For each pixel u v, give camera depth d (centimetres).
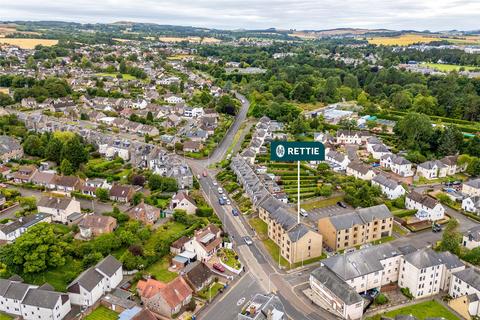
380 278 13962
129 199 19625
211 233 16188
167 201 19412
